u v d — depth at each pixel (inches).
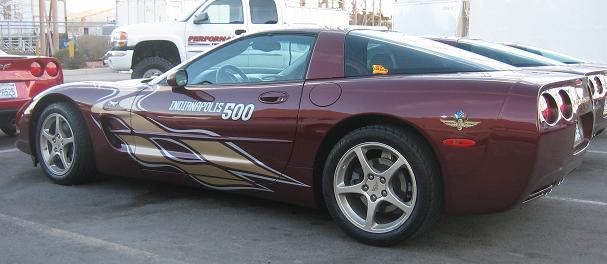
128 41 433.4
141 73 430.6
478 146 137.9
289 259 146.1
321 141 156.9
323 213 182.2
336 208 157.6
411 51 160.9
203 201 194.5
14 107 276.4
